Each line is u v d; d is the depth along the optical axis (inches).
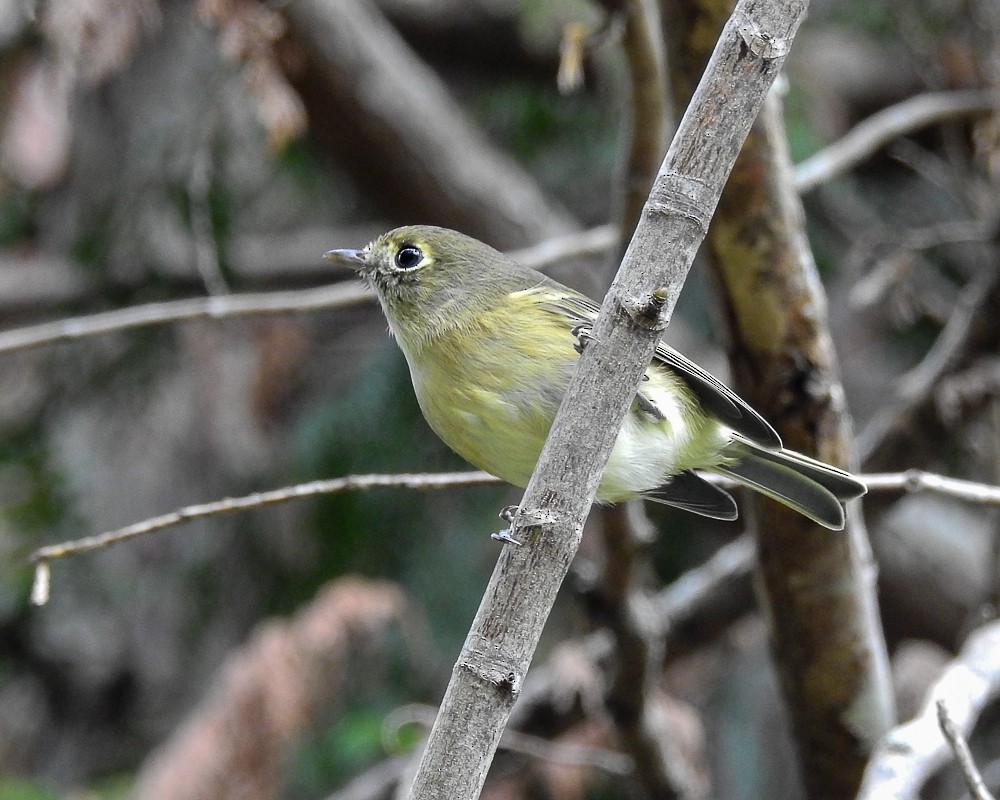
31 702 472.1
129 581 459.8
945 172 462.6
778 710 463.8
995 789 398.6
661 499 293.7
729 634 405.7
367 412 452.8
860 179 534.6
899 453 374.9
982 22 406.9
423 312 279.4
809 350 285.6
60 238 479.5
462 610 441.4
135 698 472.1
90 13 342.0
